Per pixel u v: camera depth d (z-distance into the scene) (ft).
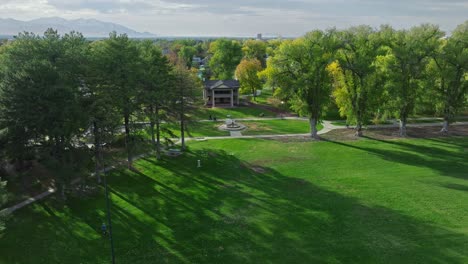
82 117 103.81
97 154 119.75
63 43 115.34
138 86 124.16
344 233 89.25
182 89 149.89
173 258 81.66
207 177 130.21
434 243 83.35
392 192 113.39
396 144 167.53
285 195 112.88
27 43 110.42
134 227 96.12
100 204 110.01
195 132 198.80
